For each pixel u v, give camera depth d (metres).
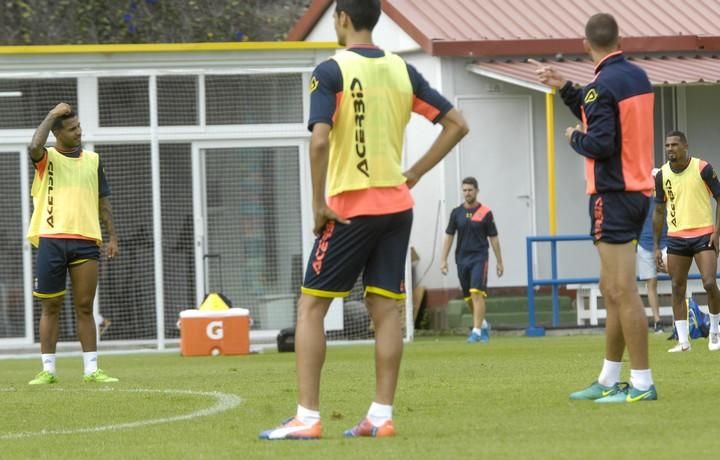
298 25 95.50
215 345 63.03
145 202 72.06
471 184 67.94
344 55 24.73
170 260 72.25
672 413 27.89
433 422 27.47
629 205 30.22
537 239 74.38
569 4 85.94
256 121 72.56
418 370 43.47
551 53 82.25
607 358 31.48
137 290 71.88
